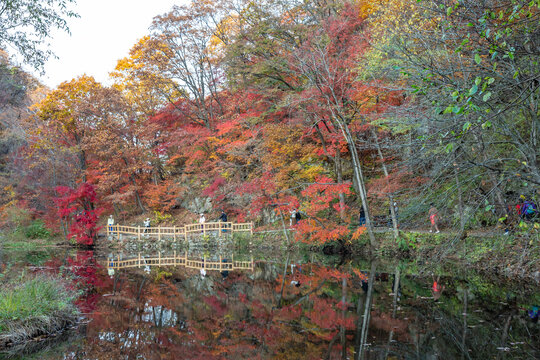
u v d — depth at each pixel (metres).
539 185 8.51
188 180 35.03
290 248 24.20
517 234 12.41
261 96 25.20
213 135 28.30
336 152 21.86
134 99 35.00
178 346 8.01
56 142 33.00
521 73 7.57
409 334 7.99
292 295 12.54
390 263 17.27
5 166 34.12
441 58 9.40
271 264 19.89
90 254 25.97
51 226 31.81
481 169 10.64
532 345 7.05
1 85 34.91
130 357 7.36
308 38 20.38
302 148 22.11
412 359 6.65
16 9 11.88
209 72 30.53
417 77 8.34
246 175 29.27
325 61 18.72
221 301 12.03
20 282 10.30
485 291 11.23
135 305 11.52
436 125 8.84
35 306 8.78
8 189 33.31
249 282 15.11
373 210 23.16
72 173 33.47
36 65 12.94
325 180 19.83
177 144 31.00
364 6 20.97
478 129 8.97
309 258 21.06
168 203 33.47
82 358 7.29
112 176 31.95
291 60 20.12
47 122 33.28
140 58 28.83
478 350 6.90
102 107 32.53
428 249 16.88
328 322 9.25
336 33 19.27
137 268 19.56
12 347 7.77
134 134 33.47
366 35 17.67
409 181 16.98
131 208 37.12
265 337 8.48
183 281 15.55
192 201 34.06
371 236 19.28
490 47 6.92
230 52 24.06
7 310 8.27
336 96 18.92
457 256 15.35
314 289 13.16
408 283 13.04
